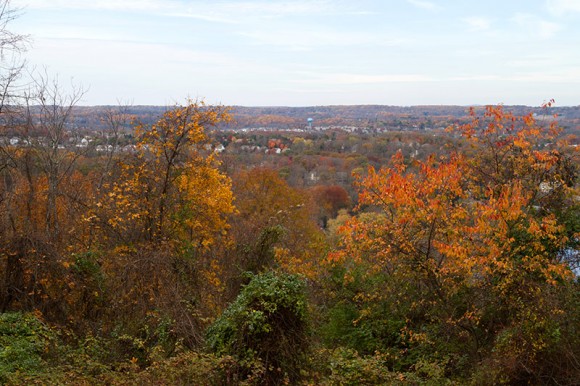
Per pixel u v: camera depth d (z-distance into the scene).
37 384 8.62
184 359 9.52
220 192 18.72
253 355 10.01
